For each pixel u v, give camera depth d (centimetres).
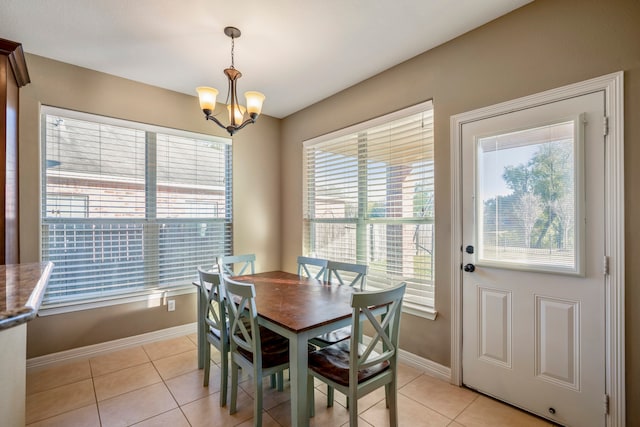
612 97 157
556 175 176
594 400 163
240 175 361
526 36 187
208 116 204
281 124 399
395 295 160
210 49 233
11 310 78
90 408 194
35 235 238
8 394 98
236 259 303
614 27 157
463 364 218
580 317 168
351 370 148
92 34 213
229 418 185
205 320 221
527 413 188
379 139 280
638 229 151
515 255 192
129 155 288
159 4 183
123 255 285
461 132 218
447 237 226
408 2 184
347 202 313
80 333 260
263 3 184
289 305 187
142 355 269
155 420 183
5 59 191
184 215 322
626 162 154
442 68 229
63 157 256
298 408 151
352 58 249
